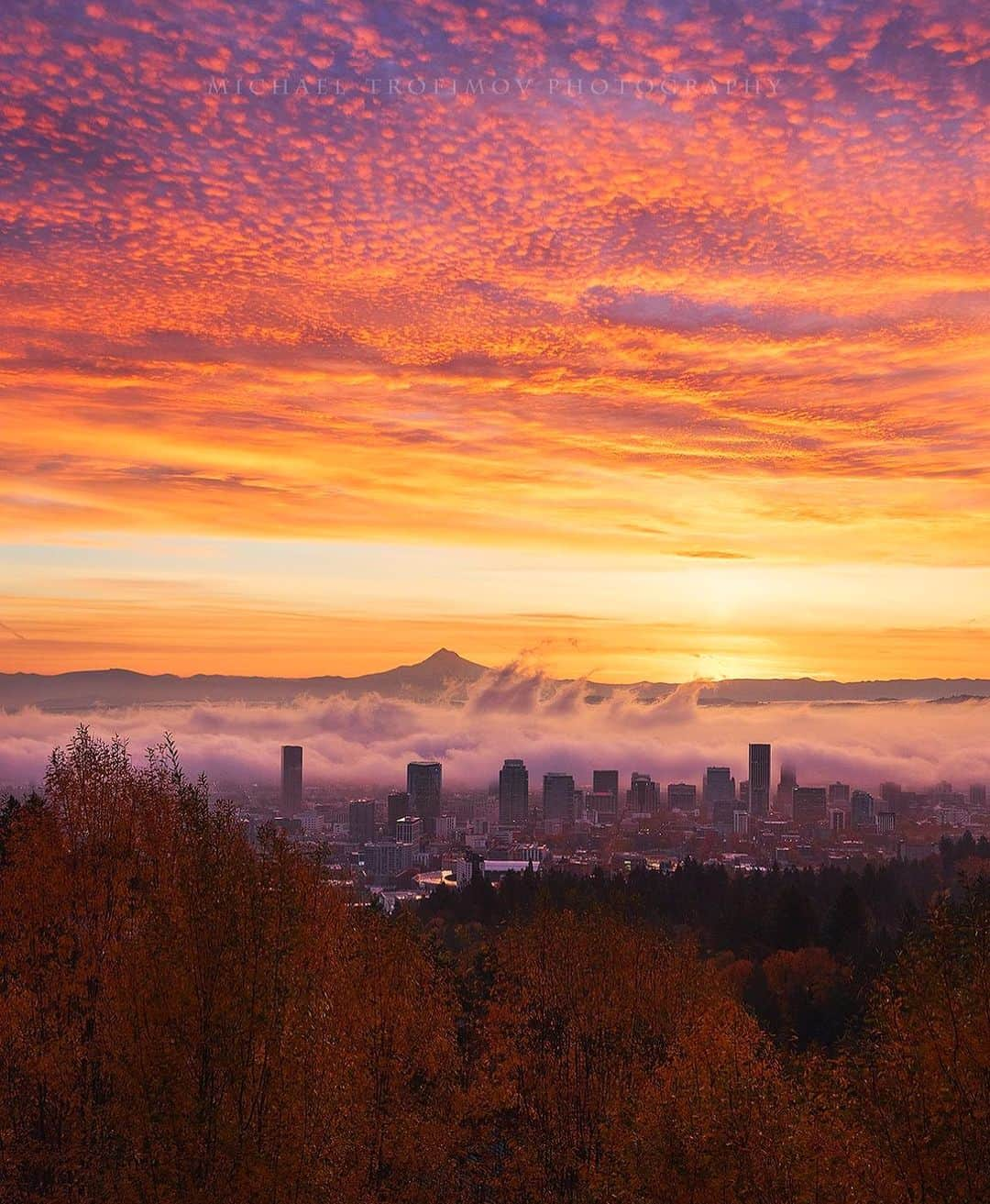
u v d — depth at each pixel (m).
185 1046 26.06
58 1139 30.91
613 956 46.16
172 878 31.16
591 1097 42.88
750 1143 24.12
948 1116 22.98
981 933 24.61
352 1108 31.38
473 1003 52.81
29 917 32.56
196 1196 25.06
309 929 27.88
